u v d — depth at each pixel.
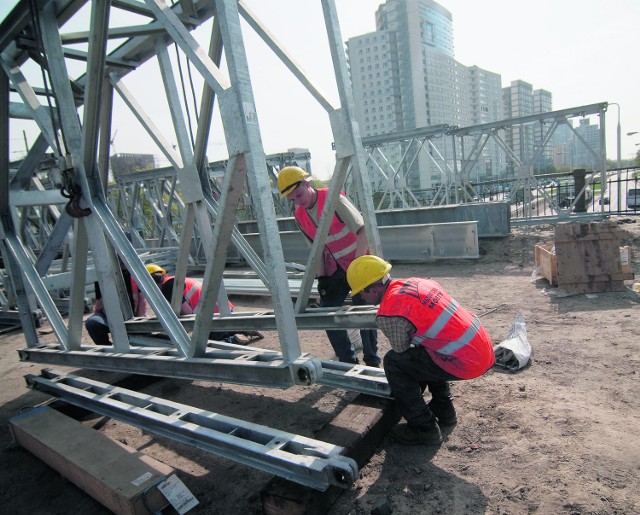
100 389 3.49
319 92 3.05
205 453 3.09
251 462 2.38
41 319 7.60
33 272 4.31
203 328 3.04
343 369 3.31
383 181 17.02
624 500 2.10
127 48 4.13
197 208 3.83
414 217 9.86
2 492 2.89
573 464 2.40
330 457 2.16
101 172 4.48
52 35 3.35
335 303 3.93
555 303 5.33
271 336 5.45
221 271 2.82
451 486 2.38
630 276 5.38
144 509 2.27
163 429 2.87
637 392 3.08
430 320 2.53
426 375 2.64
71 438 2.90
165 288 4.96
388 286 2.89
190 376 3.17
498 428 2.86
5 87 3.99
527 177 11.79
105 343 5.01
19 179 4.54
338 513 2.30
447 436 2.86
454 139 13.13
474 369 2.60
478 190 19.84
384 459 2.71
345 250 3.72
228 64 2.20
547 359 3.80
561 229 5.61
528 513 2.12
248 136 2.22
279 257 2.42
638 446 2.48
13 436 3.35
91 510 2.61
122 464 2.53
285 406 3.63
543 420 2.87
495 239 9.09
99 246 3.62
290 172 3.59
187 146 3.83
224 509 2.47
